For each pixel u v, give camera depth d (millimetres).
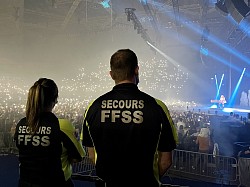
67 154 3074
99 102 2416
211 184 9914
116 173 2285
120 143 2271
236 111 28906
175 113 20047
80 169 10766
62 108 22141
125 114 2295
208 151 11312
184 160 10711
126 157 2260
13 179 9336
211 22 29312
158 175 2381
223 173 10031
